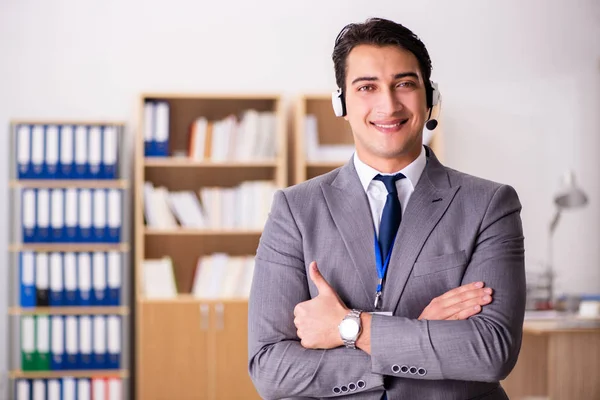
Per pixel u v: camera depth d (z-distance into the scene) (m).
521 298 2.07
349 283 2.09
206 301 6.24
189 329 6.24
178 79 6.85
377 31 2.08
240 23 6.91
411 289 2.06
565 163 7.08
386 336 1.99
